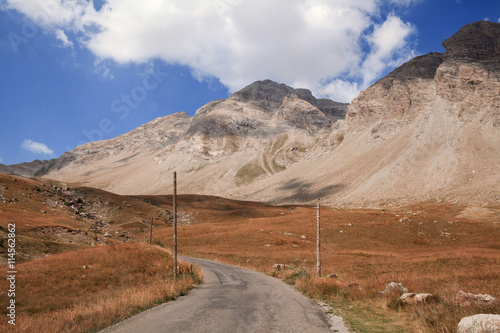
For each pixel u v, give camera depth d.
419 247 63.62
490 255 39.75
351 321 11.58
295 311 13.02
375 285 19.42
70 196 97.31
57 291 22.86
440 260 37.12
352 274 29.31
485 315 8.52
